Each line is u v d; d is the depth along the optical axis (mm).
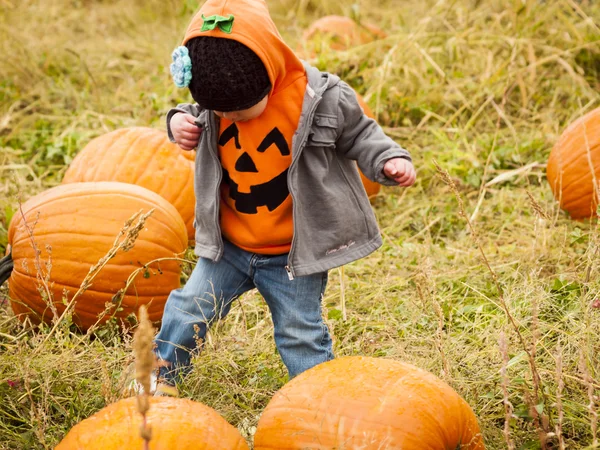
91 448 2500
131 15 10805
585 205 5148
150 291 3988
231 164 3186
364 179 5625
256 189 3176
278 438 2672
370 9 10359
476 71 7609
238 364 3727
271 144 3121
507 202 5746
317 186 3164
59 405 3285
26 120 7137
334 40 8125
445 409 2666
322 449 2586
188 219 4863
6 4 9625
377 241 3330
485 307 4242
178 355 3383
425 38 8055
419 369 2834
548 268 4680
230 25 2891
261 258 3242
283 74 3062
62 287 3891
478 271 4762
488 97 6793
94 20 10688
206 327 3352
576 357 3439
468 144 6441
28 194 5887
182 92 7574
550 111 6844
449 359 3621
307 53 7797
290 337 3260
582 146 5156
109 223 3941
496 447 3100
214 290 3318
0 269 4047
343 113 3160
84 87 8133
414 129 6914
